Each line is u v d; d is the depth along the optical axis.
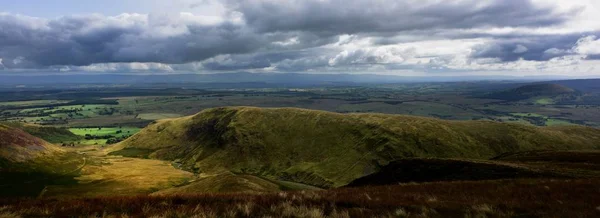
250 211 16.14
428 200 20.58
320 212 15.96
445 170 54.81
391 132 182.50
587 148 187.88
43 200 19.16
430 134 183.00
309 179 160.38
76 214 15.91
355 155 170.88
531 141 188.25
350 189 28.34
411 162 63.06
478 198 21.78
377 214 16.67
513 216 16.95
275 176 171.50
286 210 16.00
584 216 16.55
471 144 180.62
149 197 19.61
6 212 15.91
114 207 17.16
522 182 29.59
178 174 167.88
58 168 154.38
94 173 157.00
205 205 17.70
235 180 76.00
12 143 155.62
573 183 27.88
